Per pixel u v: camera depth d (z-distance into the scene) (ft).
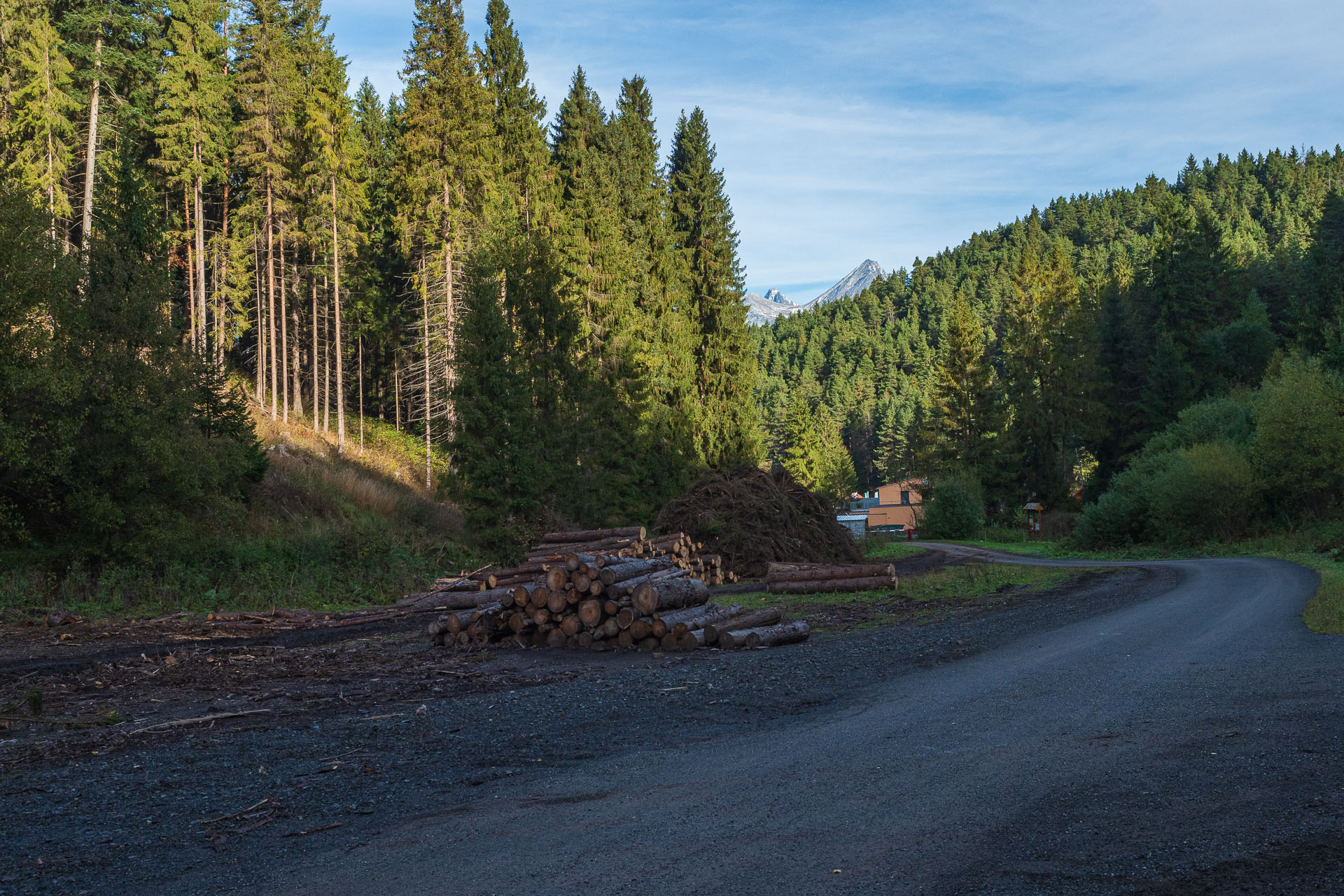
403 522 117.50
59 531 67.51
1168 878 11.41
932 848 13.07
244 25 158.71
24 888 12.99
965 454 238.89
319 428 174.19
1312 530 110.01
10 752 22.34
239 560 71.00
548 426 114.32
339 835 15.17
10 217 63.67
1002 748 19.19
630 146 203.41
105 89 137.90
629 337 144.56
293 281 185.26
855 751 19.75
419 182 144.97
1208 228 283.18
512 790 17.78
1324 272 236.43
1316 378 117.39
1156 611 46.78
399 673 35.27
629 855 13.44
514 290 117.08
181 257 169.27
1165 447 153.69
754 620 43.09
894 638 41.42
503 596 43.50
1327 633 33.99
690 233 209.77
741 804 15.99
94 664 36.91
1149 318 267.18
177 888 12.84
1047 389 241.55
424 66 151.53
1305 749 17.43
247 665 37.24
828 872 12.28
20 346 61.93
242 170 185.16
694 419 179.52
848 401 616.39
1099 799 15.11
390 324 210.38
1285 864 11.63
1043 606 53.62
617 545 70.54
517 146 170.91
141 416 67.26
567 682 32.17
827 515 102.37
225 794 18.11
